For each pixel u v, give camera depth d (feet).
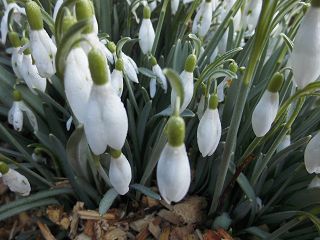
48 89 0.51
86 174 0.42
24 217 0.50
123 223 0.44
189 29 0.60
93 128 0.26
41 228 0.46
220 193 0.41
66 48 0.26
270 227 0.45
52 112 0.46
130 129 0.46
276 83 0.29
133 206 0.46
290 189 0.44
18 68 0.42
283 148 0.41
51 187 0.46
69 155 0.38
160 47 0.59
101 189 0.44
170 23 0.56
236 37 0.49
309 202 0.41
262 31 0.27
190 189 0.47
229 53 0.36
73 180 0.44
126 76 0.41
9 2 0.43
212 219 0.45
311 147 0.30
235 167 0.42
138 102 0.50
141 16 0.57
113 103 0.26
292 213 0.40
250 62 0.29
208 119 0.33
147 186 0.46
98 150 0.28
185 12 0.57
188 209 0.45
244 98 0.31
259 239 0.44
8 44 0.61
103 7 0.52
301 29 0.27
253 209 0.42
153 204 0.45
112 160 0.31
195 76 0.48
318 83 0.29
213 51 0.48
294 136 0.45
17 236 0.48
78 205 0.44
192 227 0.44
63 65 0.27
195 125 0.46
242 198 0.43
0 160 0.41
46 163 0.49
